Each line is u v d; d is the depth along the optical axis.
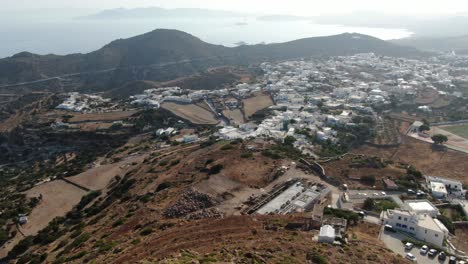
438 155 157.38
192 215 78.62
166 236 67.69
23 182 153.62
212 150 136.00
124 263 58.19
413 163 150.75
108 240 71.38
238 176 99.94
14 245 96.94
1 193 140.88
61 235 89.62
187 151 148.75
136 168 137.75
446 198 103.81
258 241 63.66
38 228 106.19
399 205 92.00
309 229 72.19
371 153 162.12
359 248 64.19
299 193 91.81
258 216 77.06
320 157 134.38
